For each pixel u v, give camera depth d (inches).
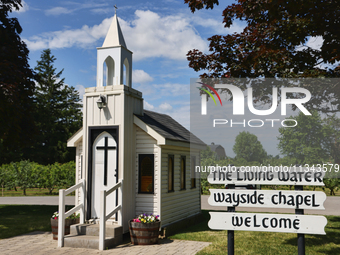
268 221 246.4
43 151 1871.3
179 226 477.1
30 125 641.0
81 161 470.0
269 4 315.9
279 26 390.0
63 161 1877.5
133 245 385.7
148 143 443.2
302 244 239.6
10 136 607.2
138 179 442.9
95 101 443.8
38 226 503.8
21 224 519.5
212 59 434.6
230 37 422.0
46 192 1224.2
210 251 347.9
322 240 403.2
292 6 315.0
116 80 446.6
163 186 443.5
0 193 1186.6
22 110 536.4
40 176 1103.6
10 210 680.4
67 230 412.8
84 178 435.8
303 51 402.9
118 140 423.5
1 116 534.9
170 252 348.8
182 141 484.7
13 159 1449.3
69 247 378.6
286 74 405.1
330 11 339.6
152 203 432.8
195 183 573.3
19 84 592.4
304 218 239.6
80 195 454.3
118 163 419.8
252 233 450.0
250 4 331.9
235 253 340.5
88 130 443.2
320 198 238.5
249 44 416.2
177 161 498.3
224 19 412.8
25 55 653.3
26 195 1107.3
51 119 1963.6
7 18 676.1
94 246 370.3
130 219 426.9
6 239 422.0
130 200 429.7
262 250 354.3
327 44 368.2
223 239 412.2
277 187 697.6
